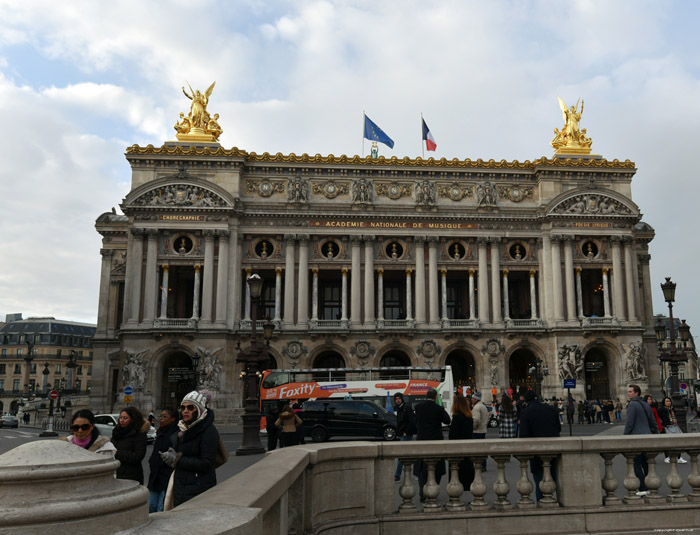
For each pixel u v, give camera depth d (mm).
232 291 82688
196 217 82938
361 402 48969
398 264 86062
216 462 13438
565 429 63500
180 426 13062
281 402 62219
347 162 86812
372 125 88812
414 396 62469
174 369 78750
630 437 14805
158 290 82750
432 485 14242
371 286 84500
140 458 14953
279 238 85125
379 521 13617
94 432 12500
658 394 92562
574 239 87312
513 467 26625
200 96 89750
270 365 87688
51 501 4668
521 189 89500
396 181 87625
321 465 13086
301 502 11641
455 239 87500
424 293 85250
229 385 81000
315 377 72688
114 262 97438
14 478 4668
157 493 15039
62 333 182500
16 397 175250
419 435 20750
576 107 94438
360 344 82875
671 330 44500
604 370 88000
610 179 89750
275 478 8711
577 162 88375
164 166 84500
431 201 86938
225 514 5703
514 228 87812
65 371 180500
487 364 83875
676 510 14633
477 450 14227
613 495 14758
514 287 95188
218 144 87500
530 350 86438
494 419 70688
